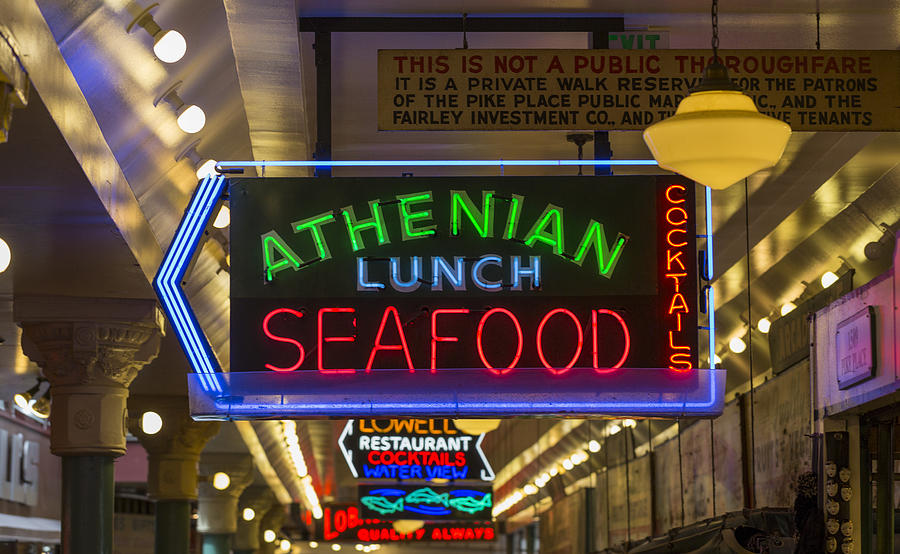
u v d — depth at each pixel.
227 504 32.41
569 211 10.16
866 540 10.88
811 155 14.32
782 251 17.59
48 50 7.65
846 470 10.94
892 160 14.02
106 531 14.19
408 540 40.00
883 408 10.48
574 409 9.89
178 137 11.43
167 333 15.87
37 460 34.06
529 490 37.81
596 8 11.34
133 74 9.54
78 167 8.99
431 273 10.05
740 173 7.22
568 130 10.11
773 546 13.57
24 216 10.37
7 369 19.70
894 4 11.14
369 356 9.93
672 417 9.98
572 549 34.22
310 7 11.11
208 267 14.29
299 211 10.10
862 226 15.62
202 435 22.72
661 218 10.16
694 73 10.17
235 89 12.23
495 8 11.33
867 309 10.06
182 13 9.52
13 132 8.15
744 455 17.81
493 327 9.98
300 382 9.88
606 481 29.56
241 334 9.94
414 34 11.79
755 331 19.41
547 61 10.14
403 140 14.70
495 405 9.90
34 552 33.88
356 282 10.02
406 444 34.75
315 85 12.98
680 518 21.91
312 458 41.25
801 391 15.09
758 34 11.93
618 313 10.03
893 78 10.19
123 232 11.02
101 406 14.14
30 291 13.66
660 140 7.18
